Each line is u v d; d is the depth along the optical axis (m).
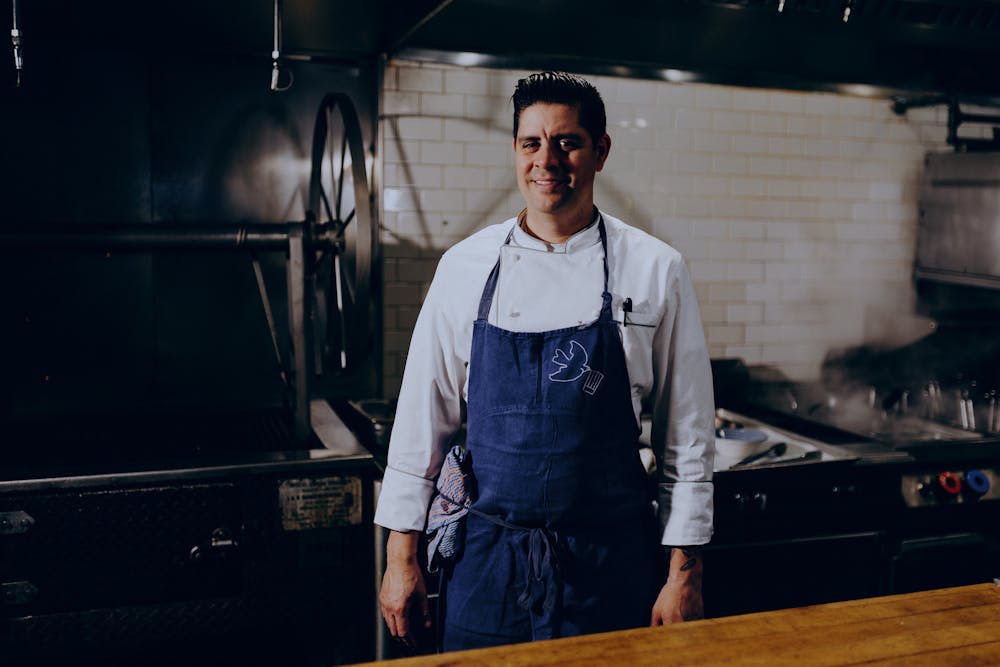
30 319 2.96
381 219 3.21
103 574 2.31
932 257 3.78
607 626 1.78
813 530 2.79
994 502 3.02
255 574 2.43
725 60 3.26
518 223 1.88
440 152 3.23
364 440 2.83
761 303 3.70
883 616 1.43
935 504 2.90
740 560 2.70
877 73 3.43
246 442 2.69
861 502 2.82
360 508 2.51
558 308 1.80
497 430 1.79
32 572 2.25
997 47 3.02
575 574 1.77
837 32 2.84
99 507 2.28
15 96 2.85
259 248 2.62
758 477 2.67
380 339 3.26
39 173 2.90
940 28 2.81
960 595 1.53
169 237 2.55
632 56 3.20
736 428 3.16
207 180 3.08
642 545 1.84
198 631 2.39
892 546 2.89
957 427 3.41
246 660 2.55
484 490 1.81
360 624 2.56
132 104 2.97
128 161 2.99
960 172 3.63
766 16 2.67
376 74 3.17
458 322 1.85
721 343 3.67
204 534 2.37
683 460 1.83
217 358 3.16
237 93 3.07
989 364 3.78
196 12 2.70
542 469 1.76
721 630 1.38
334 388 3.29
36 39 2.84
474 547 1.81
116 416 3.01
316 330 3.19
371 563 2.54
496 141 3.29
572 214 1.78
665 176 3.50
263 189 3.15
